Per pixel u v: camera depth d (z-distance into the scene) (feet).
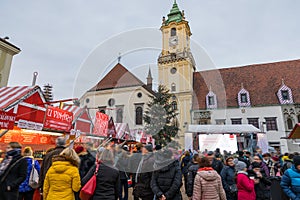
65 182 8.33
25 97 19.16
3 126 15.42
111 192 8.02
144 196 10.23
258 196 11.69
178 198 9.20
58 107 22.52
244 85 88.89
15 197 10.29
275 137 73.97
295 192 10.63
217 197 9.52
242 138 46.39
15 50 53.42
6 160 10.63
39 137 25.27
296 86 81.51
